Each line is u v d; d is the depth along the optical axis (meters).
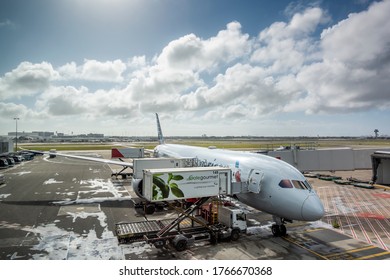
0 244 17.66
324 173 53.12
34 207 26.84
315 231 20.62
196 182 18.23
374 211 26.33
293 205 17.58
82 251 16.62
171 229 17.75
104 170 56.44
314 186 39.62
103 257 15.79
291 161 45.09
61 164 68.19
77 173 51.66
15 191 34.62
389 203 29.52
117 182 42.00
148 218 23.56
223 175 19.31
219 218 20.27
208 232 18.45
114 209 26.33
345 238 19.22
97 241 18.27
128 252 16.55
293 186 18.14
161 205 26.25
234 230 18.64
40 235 19.31
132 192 34.38
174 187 17.52
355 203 29.53
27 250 16.72
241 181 21.20
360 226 21.89
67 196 31.88
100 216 24.02
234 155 25.16
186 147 38.47
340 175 51.03
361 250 17.17
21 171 54.06
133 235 17.39
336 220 23.41
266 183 19.27
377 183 41.06
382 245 18.00
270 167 19.91
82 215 24.27
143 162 28.34
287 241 18.62
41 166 63.38
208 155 28.70
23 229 20.55
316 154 45.53
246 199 21.56
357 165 46.12
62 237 18.95
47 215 24.19
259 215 24.81
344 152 45.72
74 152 107.88
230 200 26.75
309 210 17.06
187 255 16.23
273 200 18.64
